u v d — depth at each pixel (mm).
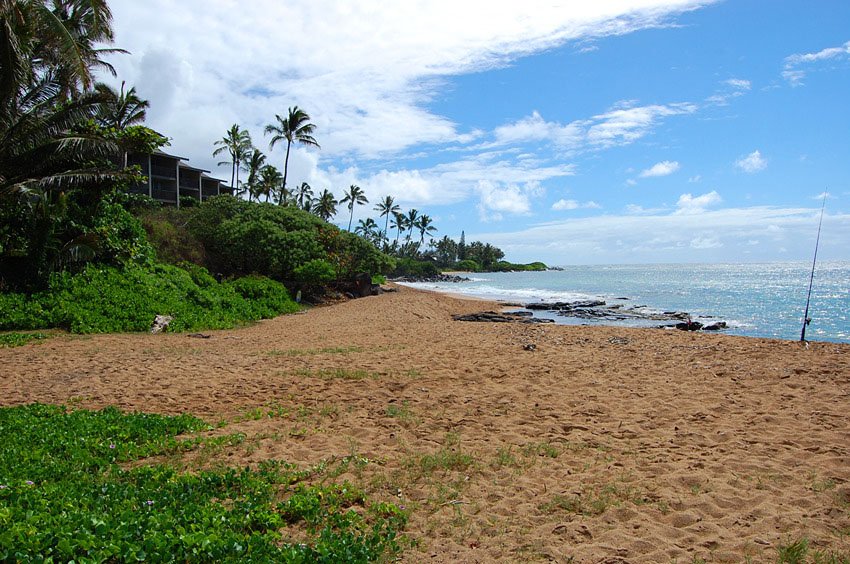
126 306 18609
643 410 8305
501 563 4016
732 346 13820
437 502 5164
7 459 5688
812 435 6906
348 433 7402
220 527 4145
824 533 4445
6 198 17156
